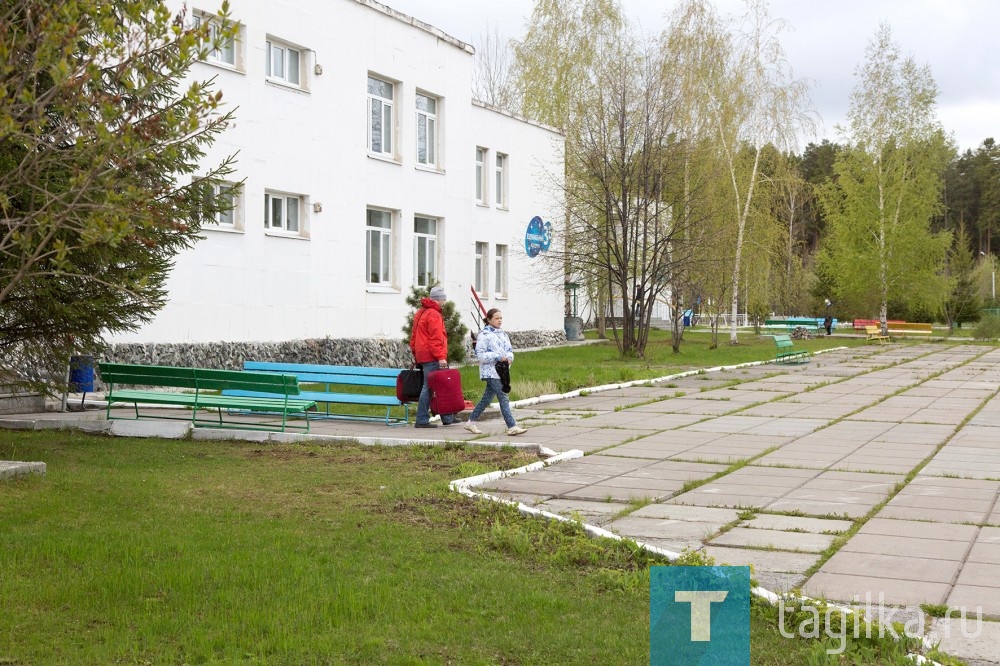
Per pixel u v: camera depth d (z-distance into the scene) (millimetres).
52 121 9766
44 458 11617
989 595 6480
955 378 27500
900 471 11641
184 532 7988
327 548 7602
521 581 6836
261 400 14719
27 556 7066
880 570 7133
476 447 13125
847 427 16172
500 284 38406
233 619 5852
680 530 8453
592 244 34750
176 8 20625
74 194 8500
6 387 12844
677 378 26562
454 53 32188
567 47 43438
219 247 22094
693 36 38844
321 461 12039
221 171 12367
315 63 25219
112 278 11570
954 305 62375
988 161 106750
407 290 29672
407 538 8008
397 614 6020
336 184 26250
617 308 57000
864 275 53312
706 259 34875
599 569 7195
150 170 10344
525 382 22516
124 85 7535
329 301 26016
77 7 7262
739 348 41906
